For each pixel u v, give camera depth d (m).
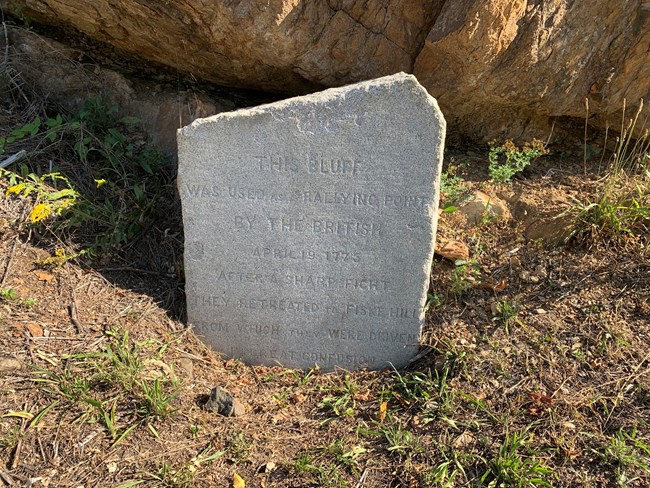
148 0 1.59
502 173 1.72
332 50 1.66
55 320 1.41
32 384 1.26
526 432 1.28
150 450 1.22
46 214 1.52
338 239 1.42
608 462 1.22
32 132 1.72
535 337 1.48
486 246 1.68
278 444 1.29
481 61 1.59
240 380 1.48
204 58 1.76
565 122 1.86
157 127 1.87
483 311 1.55
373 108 1.30
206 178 1.38
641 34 1.61
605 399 1.34
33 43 1.88
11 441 1.16
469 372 1.42
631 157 1.84
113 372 1.30
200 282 1.48
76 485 1.13
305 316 1.50
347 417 1.37
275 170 1.37
